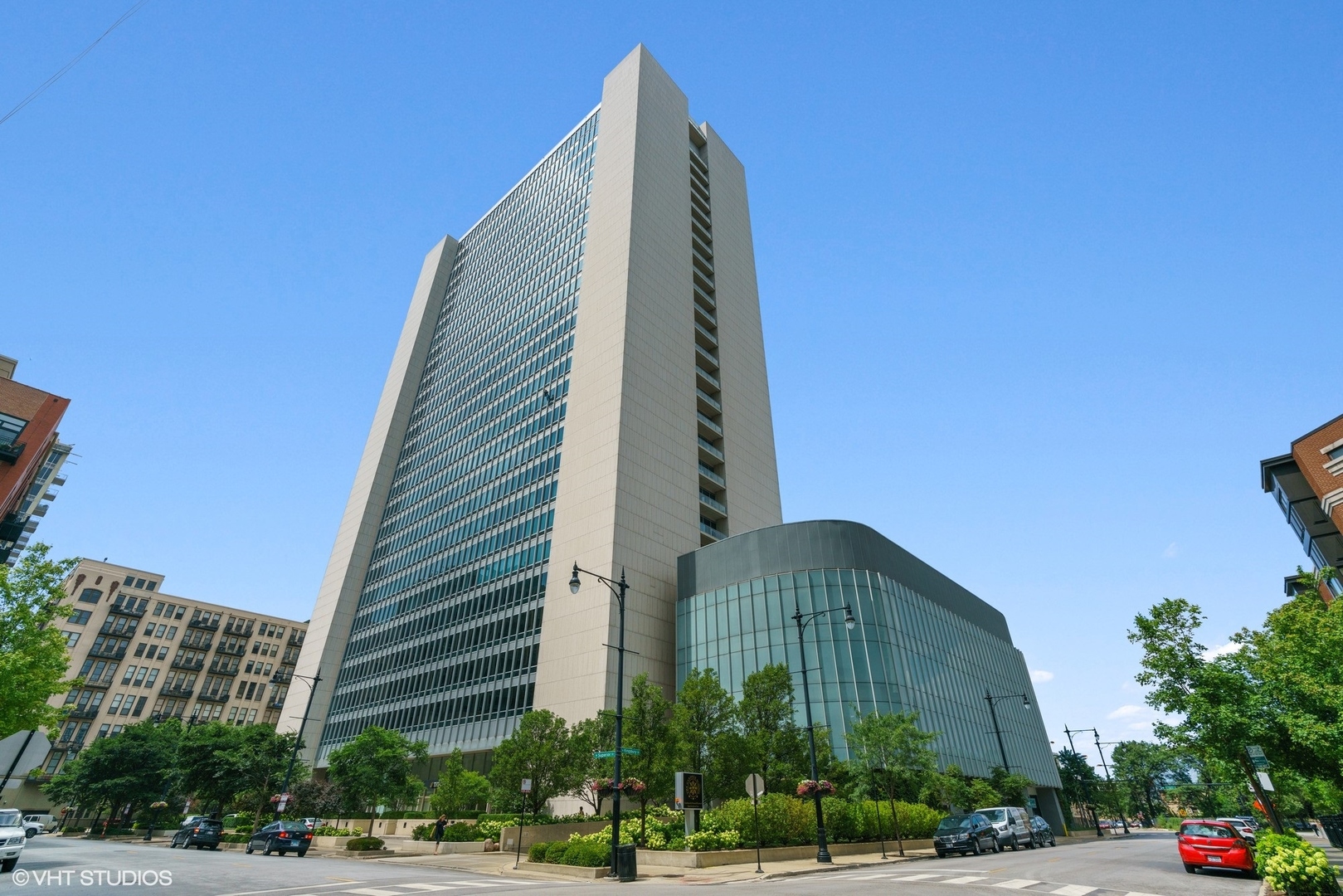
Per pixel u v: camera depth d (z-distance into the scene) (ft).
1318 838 189.06
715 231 312.71
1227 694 71.10
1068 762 323.16
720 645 181.47
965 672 215.31
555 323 266.36
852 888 57.21
